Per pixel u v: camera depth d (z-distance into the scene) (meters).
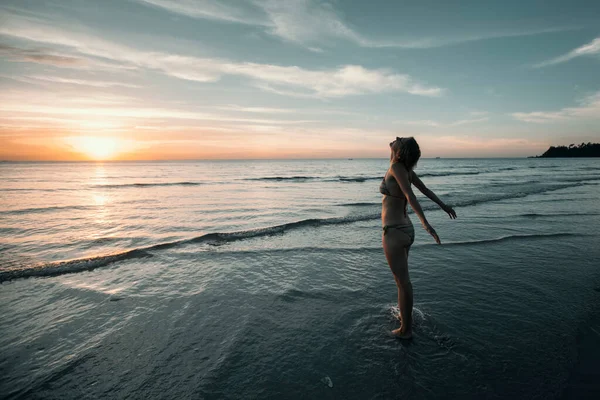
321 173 55.81
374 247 6.78
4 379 2.52
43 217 11.11
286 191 21.91
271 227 8.64
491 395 2.35
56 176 44.19
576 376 2.57
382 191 3.02
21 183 29.33
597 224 8.91
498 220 9.62
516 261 5.63
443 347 2.99
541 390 2.40
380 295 4.27
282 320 3.55
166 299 4.12
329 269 5.36
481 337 3.15
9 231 8.77
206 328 3.37
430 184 26.22
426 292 4.27
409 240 2.95
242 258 5.98
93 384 2.47
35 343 3.06
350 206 13.84
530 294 4.20
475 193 17.91
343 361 2.79
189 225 9.70
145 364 2.74
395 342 3.08
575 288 4.41
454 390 2.41
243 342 3.09
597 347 3.00
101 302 4.02
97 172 59.56
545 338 3.14
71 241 7.65
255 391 2.40
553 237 7.39
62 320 3.54
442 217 10.22
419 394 2.36
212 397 2.33
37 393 2.36
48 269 5.24
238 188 24.55
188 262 5.73
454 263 5.54
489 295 4.17
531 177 36.44
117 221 10.36
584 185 23.33
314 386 2.46
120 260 5.82
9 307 3.86
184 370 2.66
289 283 4.70
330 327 3.39
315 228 8.83
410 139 2.79
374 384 2.48
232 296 4.23
